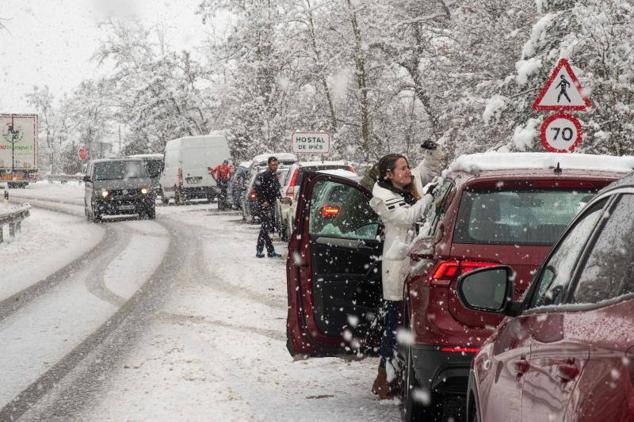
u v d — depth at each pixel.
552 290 3.34
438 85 35.16
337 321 7.28
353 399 7.20
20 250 22.38
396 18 39.91
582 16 18.02
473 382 4.14
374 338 7.32
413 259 6.13
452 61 32.19
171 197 45.22
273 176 19.11
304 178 7.23
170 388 7.67
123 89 67.81
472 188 5.64
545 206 5.55
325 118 44.62
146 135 66.69
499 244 5.41
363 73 40.28
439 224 5.84
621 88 17.77
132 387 7.75
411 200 7.16
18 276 16.78
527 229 5.44
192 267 17.52
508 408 3.17
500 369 3.48
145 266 17.95
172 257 19.64
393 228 6.87
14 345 9.85
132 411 6.95
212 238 24.61
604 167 5.94
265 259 18.78
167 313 11.86
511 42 28.19
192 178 43.34
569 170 5.80
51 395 7.54
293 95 46.84
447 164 30.77
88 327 10.93
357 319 7.30
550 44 20.50
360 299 7.32
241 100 49.34
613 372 2.19
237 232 26.83
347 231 7.77
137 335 10.29
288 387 7.65
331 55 41.41
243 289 14.09
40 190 69.25
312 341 7.25
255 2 44.97
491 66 29.30
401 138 46.28
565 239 3.57
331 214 7.79
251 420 6.59
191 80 65.38
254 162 33.28
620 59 17.86
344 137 43.75
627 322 2.31
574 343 2.57
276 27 43.97
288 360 8.76
